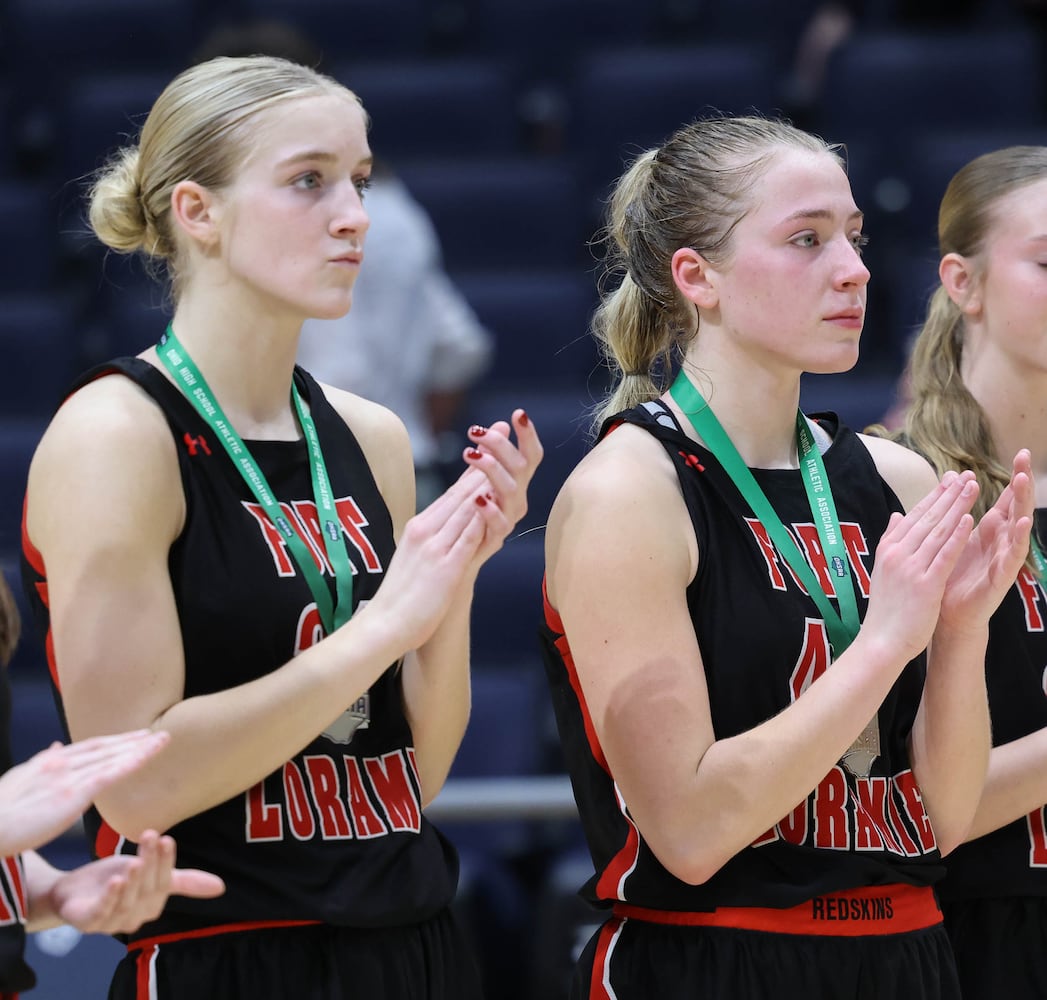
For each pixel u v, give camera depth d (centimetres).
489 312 2167
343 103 818
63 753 673
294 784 800
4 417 2130
